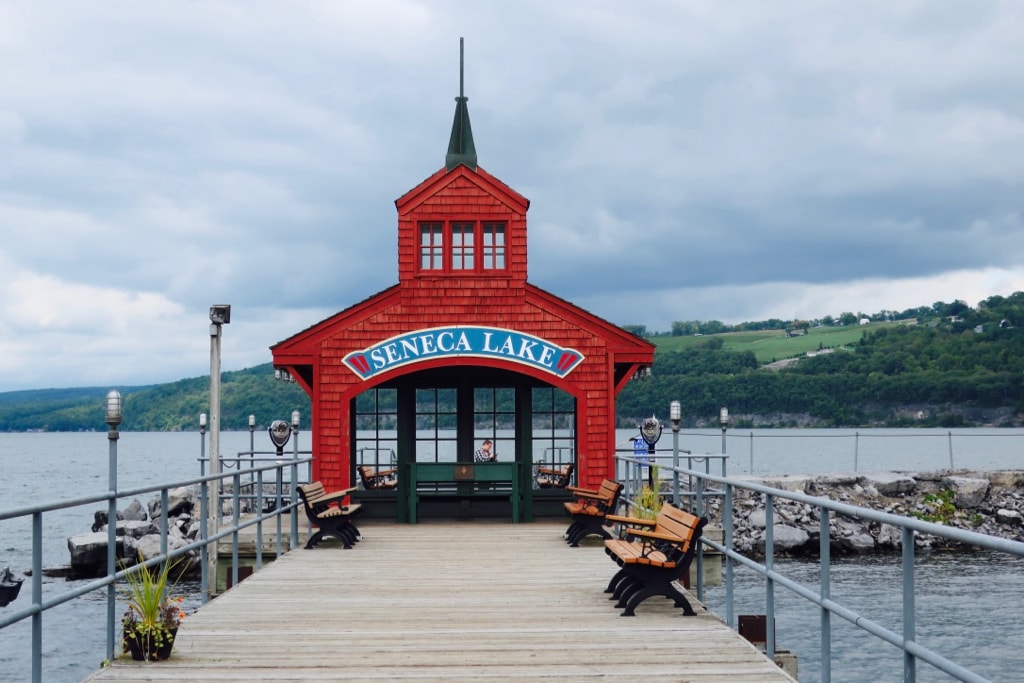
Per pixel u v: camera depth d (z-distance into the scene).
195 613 9.34
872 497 29.45
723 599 22.12
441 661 7.51
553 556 13.05
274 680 6.98
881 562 25.77
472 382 19.06
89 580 25.66
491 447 19.53
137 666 7.38
